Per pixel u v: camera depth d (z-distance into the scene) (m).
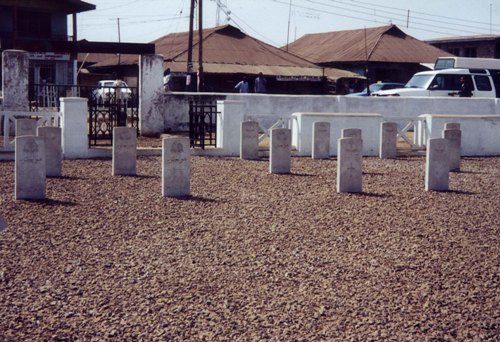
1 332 6.03
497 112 27.61
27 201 11.91
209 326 6.26
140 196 12.64
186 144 12.77
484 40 59.06
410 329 6.23
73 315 6.49
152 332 6.10
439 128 21.44
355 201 12.49
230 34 52.78
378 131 21.20
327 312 6.65
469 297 7.13
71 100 18.12
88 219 10.62
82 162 17.50
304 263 8.38
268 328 6.23
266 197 12.77
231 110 19.67
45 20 49.81
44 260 8.34
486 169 18.12
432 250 9.08
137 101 23.61
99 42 24.05
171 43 53.97
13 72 21.41
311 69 49.25
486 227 10.55
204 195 12.88
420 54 55.78
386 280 7.71
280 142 15.97
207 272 7.95
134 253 8.73
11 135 21.50
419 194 13.43
